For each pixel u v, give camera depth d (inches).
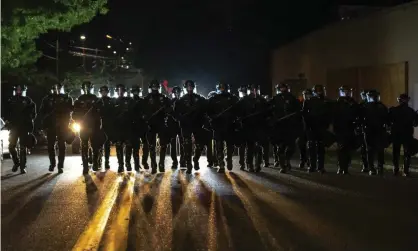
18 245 298.2
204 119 572.1
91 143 588.4
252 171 587.5
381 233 321.1
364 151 591.2
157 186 483.5
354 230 327.6
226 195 437.1
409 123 553.3
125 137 578.2
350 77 995.9
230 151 584.4
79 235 317.4
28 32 877.8
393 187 481.1
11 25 775.1
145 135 579.2
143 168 620.4
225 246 293.9
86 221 350.6
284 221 349.1
